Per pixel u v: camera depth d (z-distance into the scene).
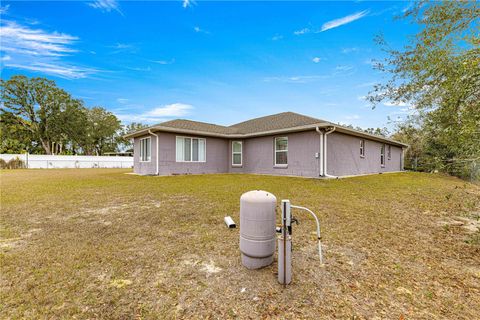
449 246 3.15
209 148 14.43
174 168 13.02
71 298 2.01
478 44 2.96
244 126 16.84
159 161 12.50
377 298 2.04
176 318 1.79
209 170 14.42
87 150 41.72
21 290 2.11
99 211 4.89
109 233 3.59
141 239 3.36
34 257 2.76
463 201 5.30
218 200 5.89
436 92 3.50
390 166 17.58
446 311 1.87
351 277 2.37
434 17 3.34
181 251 2.96
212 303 1.96
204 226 3.91
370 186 8.53
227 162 15.31
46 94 31.62
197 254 2.87
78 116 34.41
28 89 30.66
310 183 9.22
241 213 2.55
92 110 40.72
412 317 1.80
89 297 2.03
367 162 14.59
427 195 6.70
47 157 24.42
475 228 3.87
